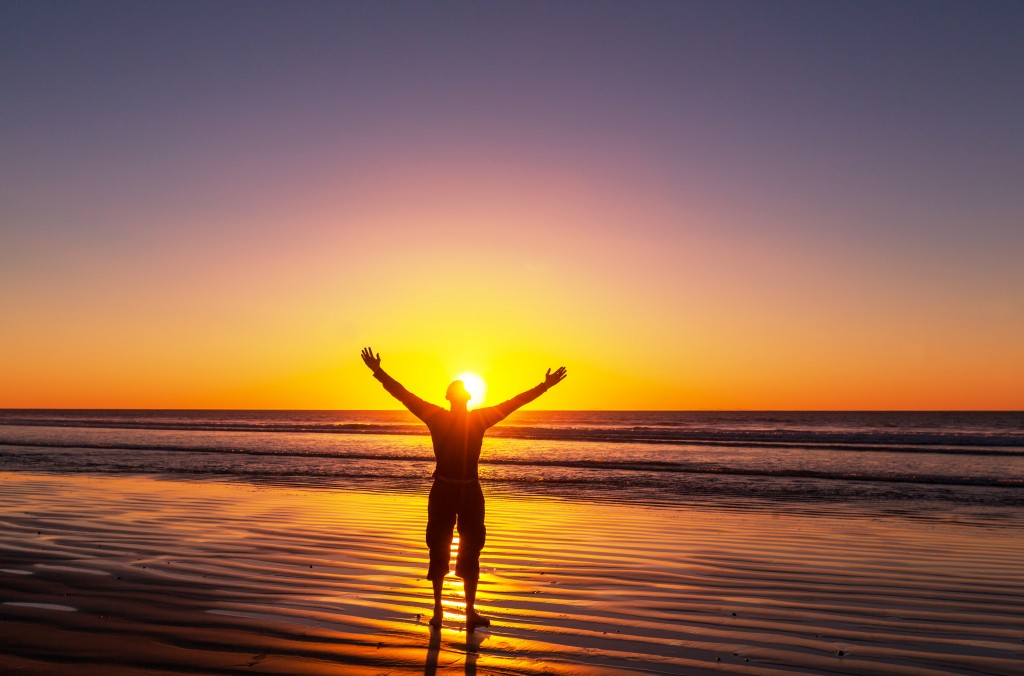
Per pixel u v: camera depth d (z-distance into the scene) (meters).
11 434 43.31
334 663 4.03
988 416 142.00
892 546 8.32
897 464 23.73
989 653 4.40
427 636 4.57
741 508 12.23
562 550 7.85
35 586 5.83
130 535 8.45
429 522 5.07
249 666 3.95
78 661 3.99
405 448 31.38
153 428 55.91
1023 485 16.47
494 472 20.17
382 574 6.39
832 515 11.36
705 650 4.38
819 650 4.41
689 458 26.36
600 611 5.25
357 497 12.84
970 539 8.94
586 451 30.45
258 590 5.75
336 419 111.06
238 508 11.08
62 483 14.91
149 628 4.64
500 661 4.12
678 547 8.12
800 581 6.36
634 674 3.95
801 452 29.48
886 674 4.02
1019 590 6.07
